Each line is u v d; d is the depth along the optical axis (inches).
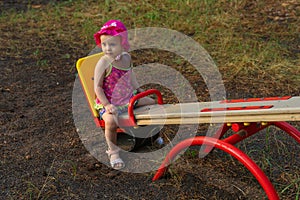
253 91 201.0
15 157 156.9
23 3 313.3
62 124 177.8
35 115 184.4
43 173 148.4
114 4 299.0
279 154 155.5
